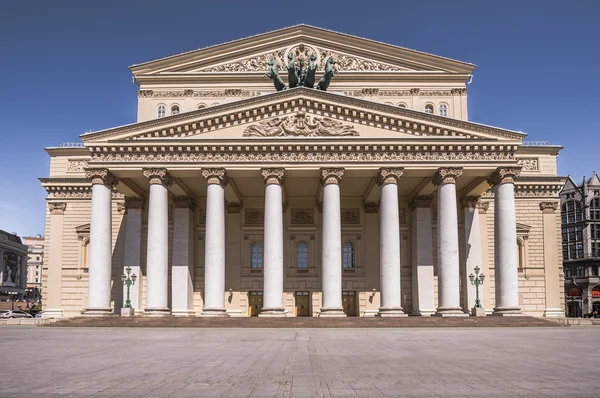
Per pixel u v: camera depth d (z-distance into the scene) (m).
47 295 74.94
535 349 28.27
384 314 57.88
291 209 75.44
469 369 19.98
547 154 76.81
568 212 138.50
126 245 68.69
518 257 75.44
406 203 74.38
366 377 18.00
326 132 61.06
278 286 58.19
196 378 17.75
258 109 61.19
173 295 68.75
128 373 18.86
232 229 73.12
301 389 15.66
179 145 60.03
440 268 59.16
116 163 60.12
